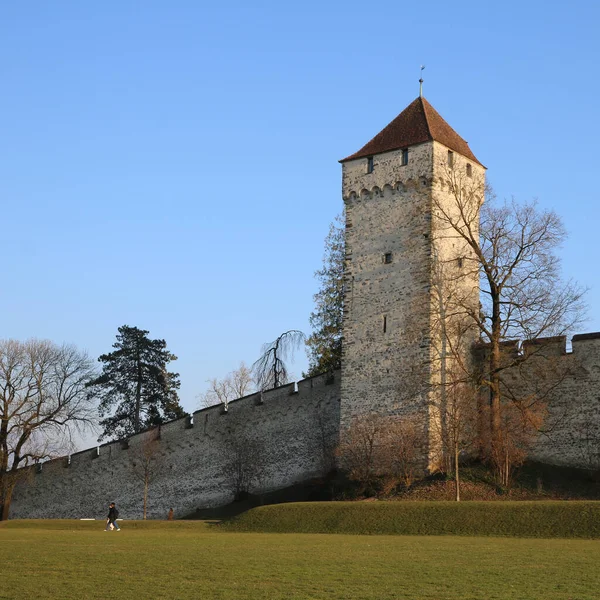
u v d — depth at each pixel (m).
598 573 19.48
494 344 43.56
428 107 49.25
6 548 26.16
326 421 50.19
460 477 42.12
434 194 46.22
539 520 31.33
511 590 17.36
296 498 47.69
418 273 45.91
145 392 85.06
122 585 18.31
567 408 43.28
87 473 59.97
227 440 54.25
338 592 17.31
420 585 18.05
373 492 43.44
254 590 17.61
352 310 48.16
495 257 44.16
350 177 49.41
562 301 44.00
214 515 50.72
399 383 45.53
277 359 66.19
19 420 57.53
